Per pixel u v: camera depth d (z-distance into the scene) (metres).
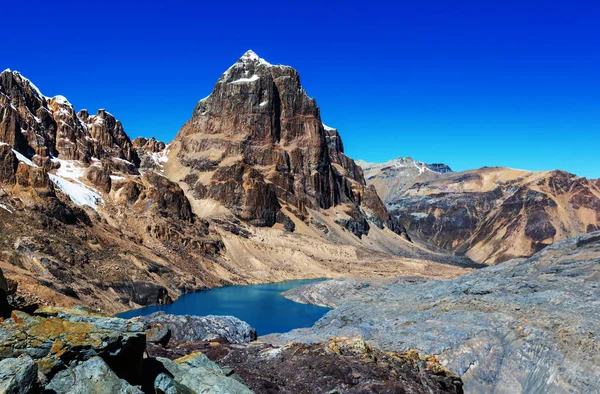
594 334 45.88
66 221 103.12
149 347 34.34
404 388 33.94
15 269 74.94
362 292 102.44
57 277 80.38
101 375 17.48
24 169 105.94
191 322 50.53
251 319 85.69
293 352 38.25
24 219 92.94
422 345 50.06
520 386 44.28
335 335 58.94
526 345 48.16
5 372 15.32
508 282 73.12
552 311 53.78
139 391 17.58
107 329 19.84
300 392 32.38
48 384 16.67
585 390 40.75
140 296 92.38
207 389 21.06
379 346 51.62
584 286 61.50
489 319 55.81
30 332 18.16
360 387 32.91
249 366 36.75
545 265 77.56
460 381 41.31
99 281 88.31
